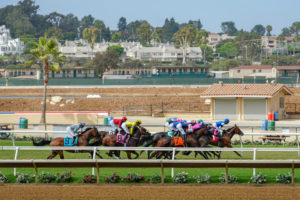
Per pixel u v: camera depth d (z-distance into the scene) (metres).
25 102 126.94
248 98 97.56
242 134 48.19
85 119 90.00
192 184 36.41
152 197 34.88
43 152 51.59
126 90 150.25
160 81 169.38
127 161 36.03
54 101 126.25
